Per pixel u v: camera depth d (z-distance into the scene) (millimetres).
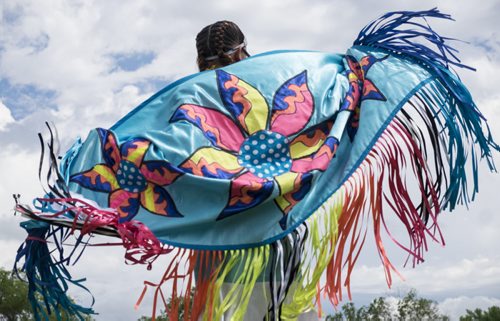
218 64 2471
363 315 39844
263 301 2162
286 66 2391
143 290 2148
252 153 2252
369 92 2426
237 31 2500
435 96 2428
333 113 2352
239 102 2295
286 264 2189
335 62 2533
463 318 52312
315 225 2213
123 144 2246
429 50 2475
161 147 2211
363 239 2293
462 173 2418
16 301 31250
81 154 2309
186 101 2279
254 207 2184
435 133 2404
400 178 2348
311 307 2211
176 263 2166
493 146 2453
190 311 2240
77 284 2289
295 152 2289
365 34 2584
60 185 2150
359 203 2297
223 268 2168
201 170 2182
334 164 2344
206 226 2186
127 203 2221
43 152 2152
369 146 2338
